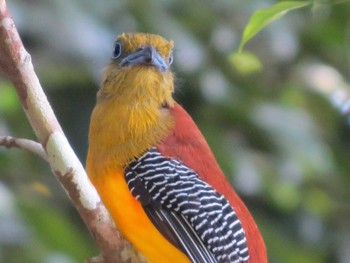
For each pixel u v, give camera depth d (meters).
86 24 14.13
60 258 12.95
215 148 15.03
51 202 14.46
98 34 14.14
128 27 14.43
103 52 14.14
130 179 10.41
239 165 15.03
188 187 10.49
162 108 10.98
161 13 14.77
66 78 14.30
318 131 16.72
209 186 10.59
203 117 15.35
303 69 16.89
